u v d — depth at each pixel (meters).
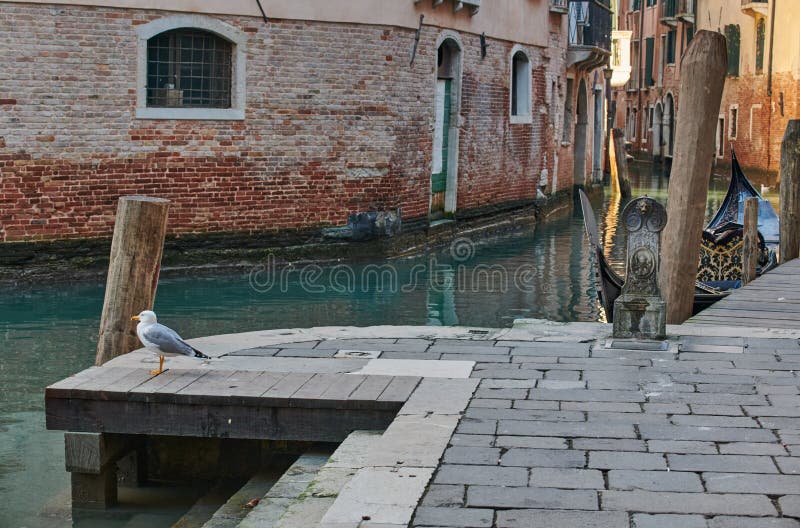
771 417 5.43
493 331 7.61
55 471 6.96
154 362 6.66
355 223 16.34
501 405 5.66
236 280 14.52
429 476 4.60
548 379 6.21
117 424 6.03
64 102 13.89
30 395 8.73
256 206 15.45
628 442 5.04
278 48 15.29
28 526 6.00
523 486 4.49
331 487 4.95
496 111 20.91
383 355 6.84
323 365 6.56
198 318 11.85
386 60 16.31
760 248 14.05
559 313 12.68
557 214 24.94
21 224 13.76
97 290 13.44
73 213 14.12
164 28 14.36
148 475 6.74
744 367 6.52
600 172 32.31
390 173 16.66
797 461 4.76
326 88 15.76
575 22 25.97
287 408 5.86
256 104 15.25
